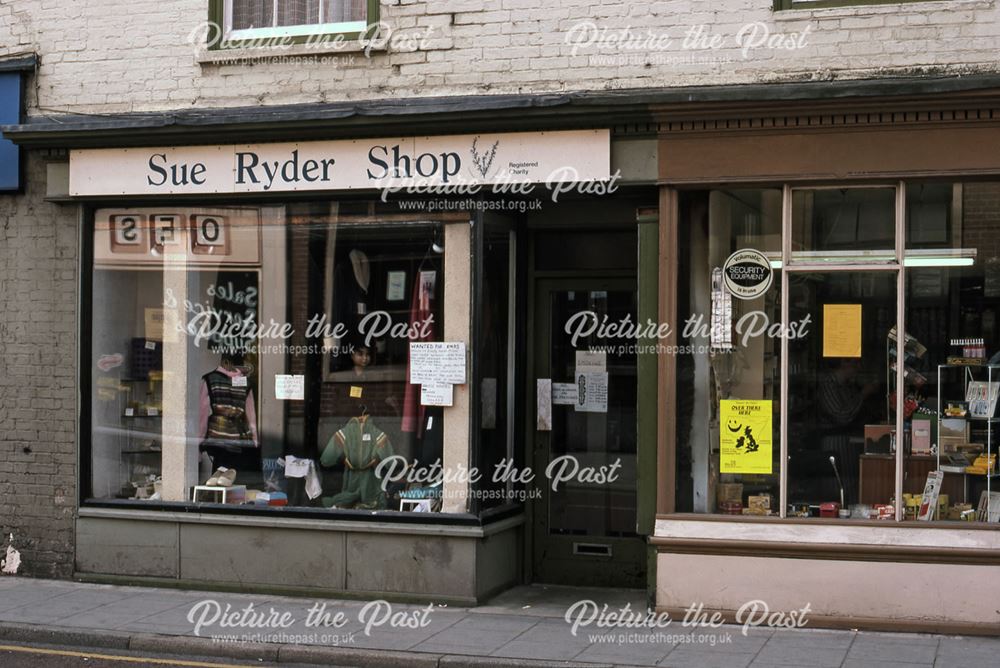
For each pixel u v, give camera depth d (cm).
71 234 992
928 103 794
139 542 968
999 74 786
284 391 967
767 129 829
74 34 991
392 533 905
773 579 828
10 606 895
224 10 969
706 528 842
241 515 947
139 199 972
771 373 850
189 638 799
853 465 836
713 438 860
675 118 839
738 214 856
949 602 799
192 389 991
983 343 817
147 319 1000
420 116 875
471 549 891
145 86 976
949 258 820
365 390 944
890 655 740
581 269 975
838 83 805
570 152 865
